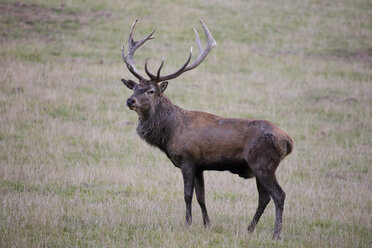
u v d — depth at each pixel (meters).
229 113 59.09
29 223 27.30
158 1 108.06
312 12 112.00
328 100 67.75
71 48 78.69
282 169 44.22
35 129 49.19
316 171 44.19
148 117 29.75
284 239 27.22
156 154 46.38
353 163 47.03
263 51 88.38
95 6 100.62
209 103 62.19
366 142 53.66
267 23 102.94
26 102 55.94
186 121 29.20
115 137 49.22
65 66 70.62
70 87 62.81
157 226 28.66
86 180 37.62
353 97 69.62
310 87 72.94
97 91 62.94
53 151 43.97
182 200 34.91
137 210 31.41
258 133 27.19
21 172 37.75
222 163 28.48
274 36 96.19
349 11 113.50
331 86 73.81
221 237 27.22
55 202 31.72
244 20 103.00
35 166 39.78
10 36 79.88
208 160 28.55
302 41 95.44
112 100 60.84
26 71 66.06
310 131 56.19
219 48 86.94
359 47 94.31
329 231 29.09
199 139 28.45
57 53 75.69
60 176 37.88
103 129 52.00
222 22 100.12
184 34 91.25
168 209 32.38
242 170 28.80
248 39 93.38
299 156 48.44
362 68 84.00
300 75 78.38
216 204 33.84
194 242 26.14
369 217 32.28
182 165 28.91
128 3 104.25
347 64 85.50
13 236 25.08
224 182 39.41
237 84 71.44
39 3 97.94
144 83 29.95
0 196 32.09
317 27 103.06
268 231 28.98
